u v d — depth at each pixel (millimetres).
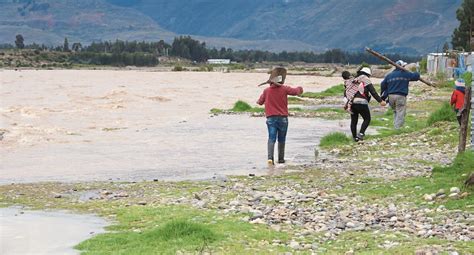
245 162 22844
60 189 18469
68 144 29359
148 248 11758
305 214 14391
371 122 33438
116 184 19125
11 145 29188
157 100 60969
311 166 21266
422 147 23391
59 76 136500
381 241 12008
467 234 12219
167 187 18375
